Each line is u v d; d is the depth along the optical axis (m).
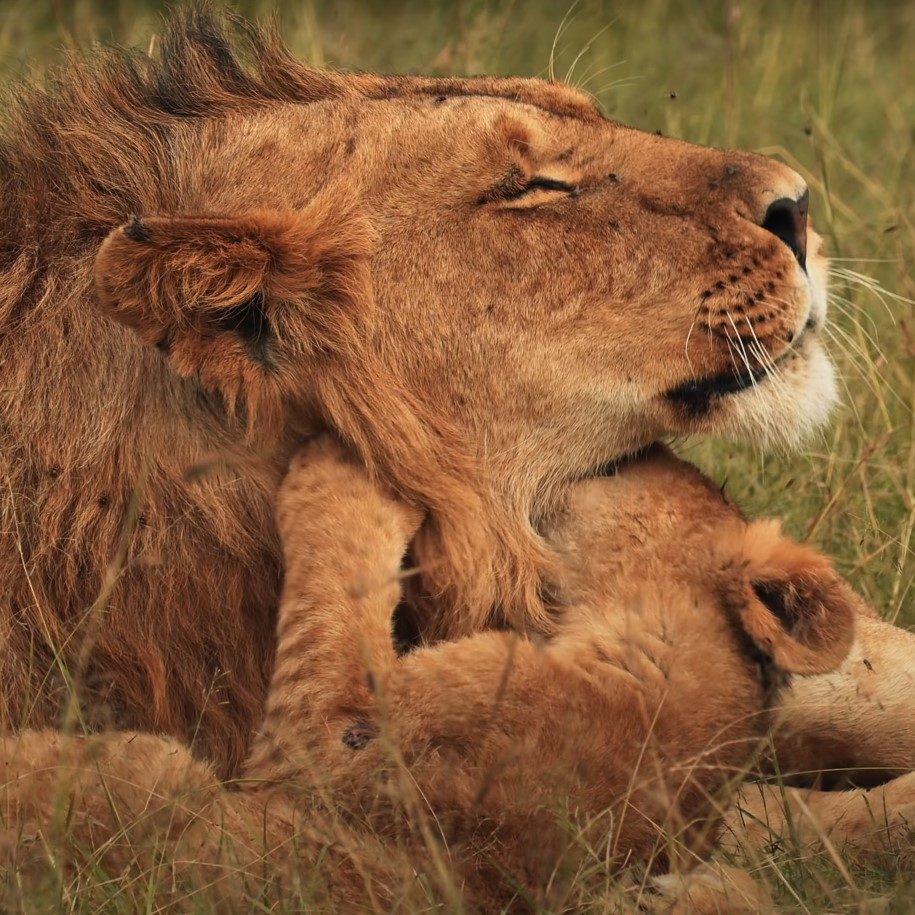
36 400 8.09
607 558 8.30
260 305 8.05
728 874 7.32
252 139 8.57
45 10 16.86
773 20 18.67
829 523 10.84
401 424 8.27
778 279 8.47
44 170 8.55
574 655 7.73
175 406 8.09
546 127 8.67
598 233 8.48
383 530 8.02
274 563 8.23
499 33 16.50
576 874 7.05
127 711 8.04
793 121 16.42
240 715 8.22
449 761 7.38
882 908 7.06
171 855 7.11
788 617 7.85
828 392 8.81
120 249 7.62
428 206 8.44
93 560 7.98
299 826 7.18
